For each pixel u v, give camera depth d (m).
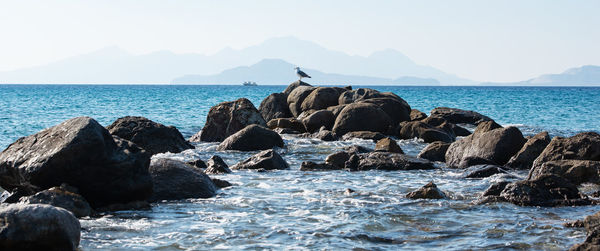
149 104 66.94
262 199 12.25
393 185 14.44
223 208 11.34
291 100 34.44
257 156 17.91
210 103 70.44
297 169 17.72
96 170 10.85
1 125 35.41
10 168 10.98
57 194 10.23
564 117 49.12
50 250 7.77
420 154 20.53
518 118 48.25
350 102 32.41
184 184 12.58
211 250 8.29
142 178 11.39
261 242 8.73
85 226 9.59
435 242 8.77
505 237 9.01
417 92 141.62
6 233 7.43
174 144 21.59
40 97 88.81
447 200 12.20
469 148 19.09
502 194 12.03
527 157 17.89
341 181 15.04
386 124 28.30
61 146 10.65
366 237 9.05
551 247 8.40
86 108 56.75
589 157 15.55
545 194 11.78
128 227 9.62
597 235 7.78
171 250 8.29
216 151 22.11
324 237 9.02
